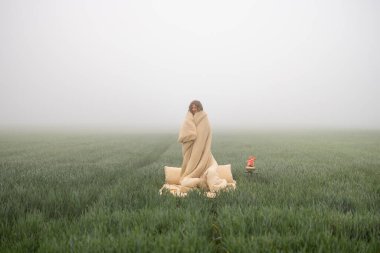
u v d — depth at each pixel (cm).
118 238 459
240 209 582
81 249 426
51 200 684
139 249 418
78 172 1119
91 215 580
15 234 499
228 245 440
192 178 847
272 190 775
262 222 519
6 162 1454
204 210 612
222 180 838
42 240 477
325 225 504
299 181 923
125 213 582
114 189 786
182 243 440
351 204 667
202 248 422
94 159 1611
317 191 767
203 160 883
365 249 421
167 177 941
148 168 1245
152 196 713
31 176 1022
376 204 666
